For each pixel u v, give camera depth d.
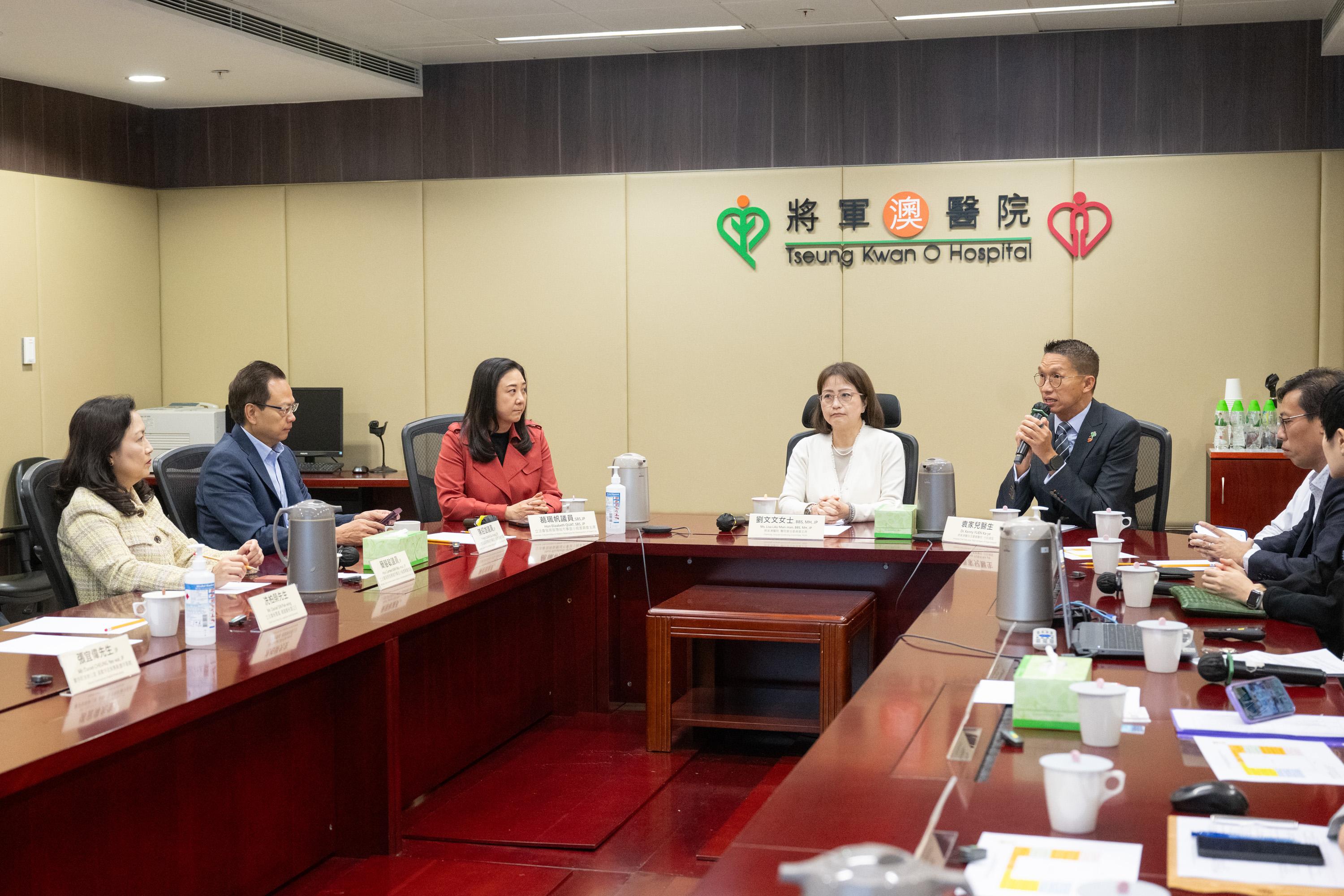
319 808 2.60
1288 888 1.20
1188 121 5.91
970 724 1.82
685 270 6.47
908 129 6.18
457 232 6.71
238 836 2.35
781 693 3.58
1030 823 1.41
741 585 3.70
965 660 2.22
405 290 6.80
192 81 6.27
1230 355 5.93
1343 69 5.73
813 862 0.88
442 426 4.72
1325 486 2.99
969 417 6.21
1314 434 3.07
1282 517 3.56
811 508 3.86
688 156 6.43
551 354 6.66
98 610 2.63
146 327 6.98
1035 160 6.05
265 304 6.98
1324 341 5.82
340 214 6.85
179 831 2.20
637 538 3.77
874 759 1.66
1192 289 5.95
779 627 3.19
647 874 2.54
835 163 6.28
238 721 2.34
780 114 6.32
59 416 6.32
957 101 6.12
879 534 3.62
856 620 3.26
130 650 2.09
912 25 5.84
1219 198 5.89
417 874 2.55
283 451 3.86
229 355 7.04
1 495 5.93
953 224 6.15
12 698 1.93
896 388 6.28
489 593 2.97
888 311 6.26
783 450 6.43
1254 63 5.82
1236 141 5.87
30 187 6.12
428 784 3.08
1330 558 2.62
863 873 0.84
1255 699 1.81
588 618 3.82
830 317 6.32
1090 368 3.96
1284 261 5.84
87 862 1.99
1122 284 6.01
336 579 2.78
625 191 6.50
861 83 6.21
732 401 6.47
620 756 3.37
